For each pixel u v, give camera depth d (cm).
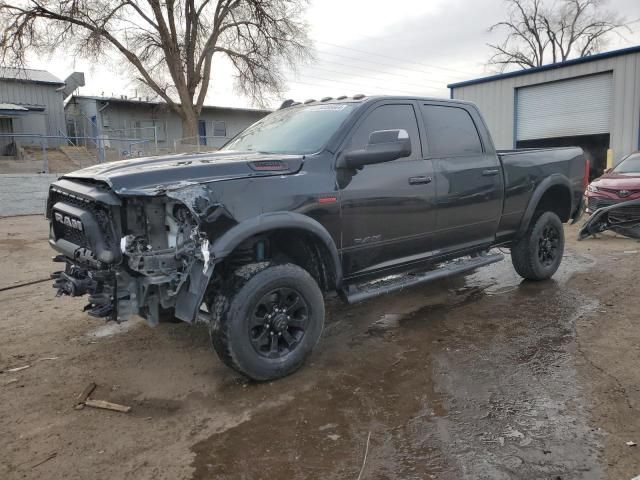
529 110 2005
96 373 382
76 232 359
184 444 287
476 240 521
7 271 733
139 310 333
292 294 362
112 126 3284
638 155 1105
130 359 407
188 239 319
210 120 3656
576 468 256
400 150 381
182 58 2981
